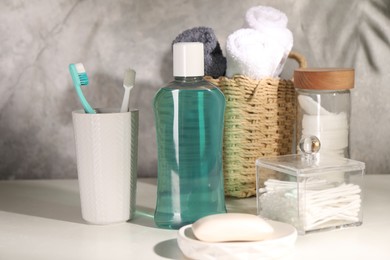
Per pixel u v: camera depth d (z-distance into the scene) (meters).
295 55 1.31
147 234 1.02
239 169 1.22
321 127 1.18
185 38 1.23
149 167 1.44
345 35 1.41
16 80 1.42
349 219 1.04
